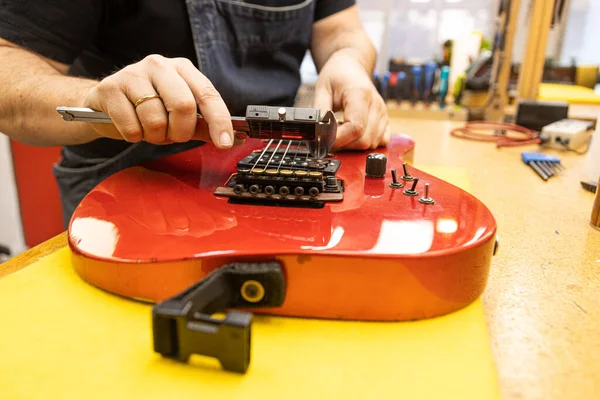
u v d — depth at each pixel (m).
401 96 2.12
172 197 0.54
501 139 1.27
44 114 0.64
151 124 0.52
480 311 0.42
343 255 0.38
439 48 2.68
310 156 0.66
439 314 0.41
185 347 0.34
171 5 0.84
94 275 0.43
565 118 1.37
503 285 0.49
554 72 2.65
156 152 0.92
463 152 1.16
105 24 0.84
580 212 0.73
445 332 0.39
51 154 2.00
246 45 0.95
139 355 0.35
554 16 1.40
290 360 0.35
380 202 0.52
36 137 0.69
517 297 0.46
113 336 0.37
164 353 0.34
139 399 0.31
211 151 0.75
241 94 0.93
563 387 0.34
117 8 0.82
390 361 0.35
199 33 0.87
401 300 0.40
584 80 2.59
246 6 0.92
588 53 2.79
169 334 0.34
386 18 2.59
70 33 0.75
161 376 0.33
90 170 0.94
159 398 0.31
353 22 1.13
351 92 0.81
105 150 0.94
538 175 0.95
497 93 1.53
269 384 0.32
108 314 0.40
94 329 0.38
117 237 0.44
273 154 0.67
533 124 1.40
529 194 0.82
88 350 0.35
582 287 0.48
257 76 0.99
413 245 0.40
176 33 0.87
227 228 0.45
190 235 0.44
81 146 0.95
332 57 0.98
